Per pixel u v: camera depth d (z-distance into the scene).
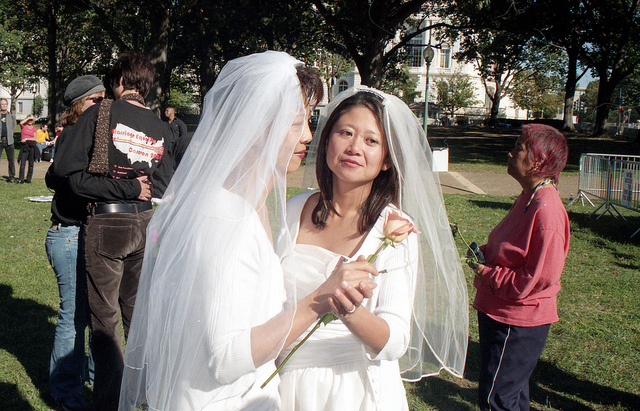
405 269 1.67
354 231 1.79
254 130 1.49
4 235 7.75
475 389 3.89
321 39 27.11
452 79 61.69
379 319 1.49
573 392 3.88
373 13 19.91
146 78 3.17
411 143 1.86
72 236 3.23
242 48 31.64
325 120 2.02
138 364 1.70
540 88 59.19
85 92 3.19
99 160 2.83
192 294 1.39
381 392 1.67
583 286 6.15
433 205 1.98
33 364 3.93
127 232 2.88
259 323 1.41
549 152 2.52
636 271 6.82
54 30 27.94
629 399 3.79
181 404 1.42
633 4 28.22
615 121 68.19
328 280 1.44
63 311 3.28
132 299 3.03
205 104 1.62
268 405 1.55
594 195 11.13
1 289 5.47
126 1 17.83
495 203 11.76
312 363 1.69
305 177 2.16
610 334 4.82
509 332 2.56
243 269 1.41
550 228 2.45
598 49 36.19
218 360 1.35
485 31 28.00
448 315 1.98
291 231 1.85
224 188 1.49
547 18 23.19
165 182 7.18
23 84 48.12
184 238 1.45
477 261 2.64
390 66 30.88
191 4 18.34
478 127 42.16
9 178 13.35
